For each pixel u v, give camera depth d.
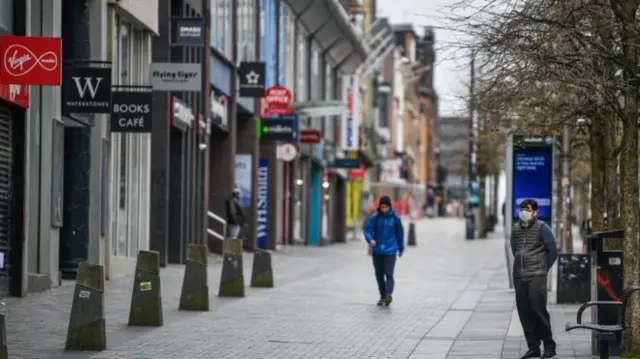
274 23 82.19
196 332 29.48
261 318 33.56
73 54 41.47
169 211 56.94
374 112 151.62
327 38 102.19
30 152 37.78
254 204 75.56
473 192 140.75
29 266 38.00
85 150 42.47
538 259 25.83
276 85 80.94
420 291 46.47
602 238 25.92
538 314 25.73
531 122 46.94
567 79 26.94
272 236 80.75
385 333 30.95
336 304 39.00
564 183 54.81
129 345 26.48
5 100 33.62
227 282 40.22
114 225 47.19
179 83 47.56
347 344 28.33
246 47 73.31
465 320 34.91
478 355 26.70
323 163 103.12
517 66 30.11
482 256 79.62
